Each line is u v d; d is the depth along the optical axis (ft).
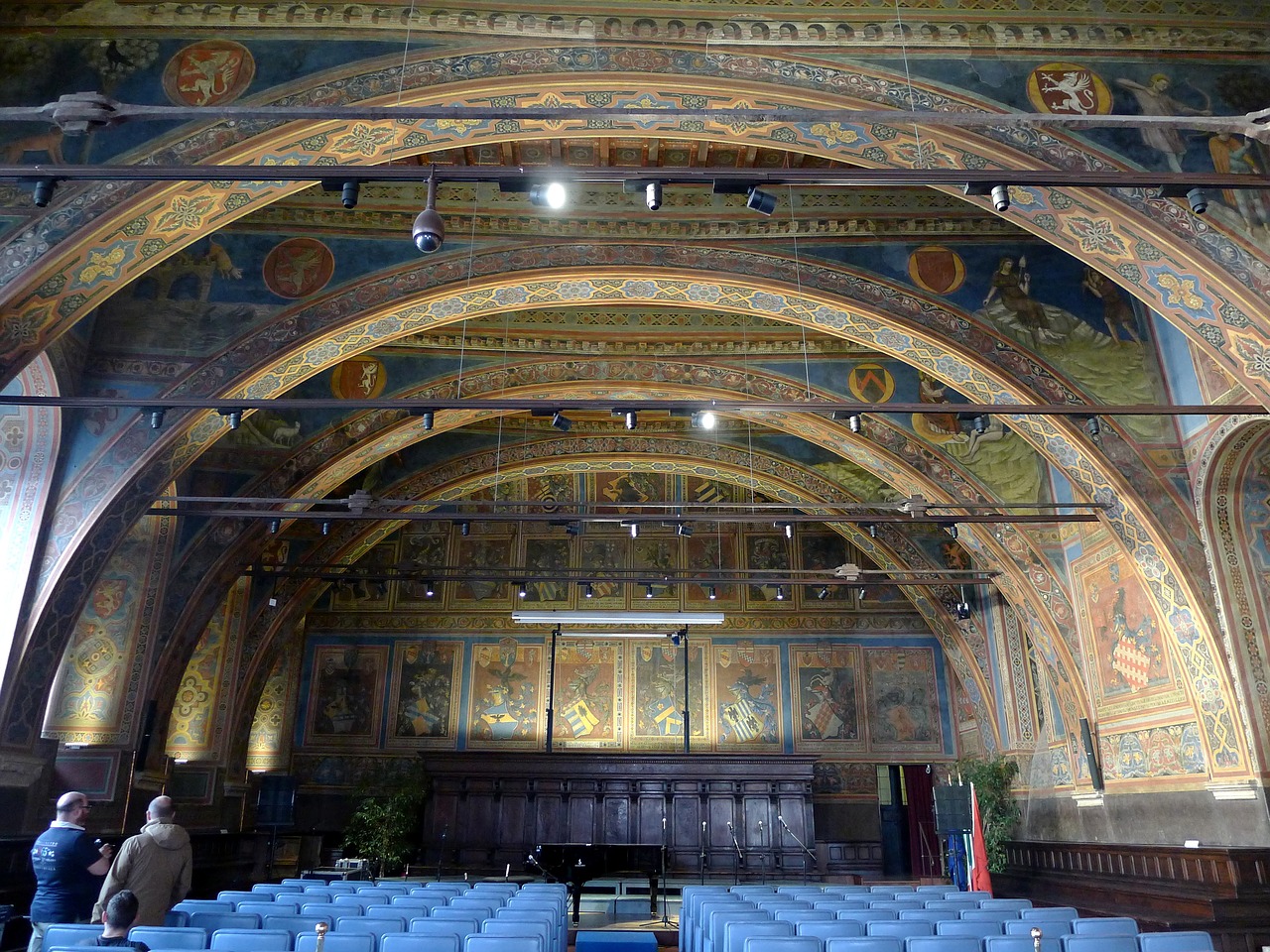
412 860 84.64
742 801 84.84
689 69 35.40
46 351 44.32
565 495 97.71
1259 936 41.81
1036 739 72.49
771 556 97.86
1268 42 36.35
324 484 65.10
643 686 94.38
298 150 35.37
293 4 35.42
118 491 48.03
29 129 33.30
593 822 84.43
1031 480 62.90
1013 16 36.42
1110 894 54.24
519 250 49.83
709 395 63.57
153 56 34.58
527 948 23.75
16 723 45.57
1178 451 48.78
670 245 49.90
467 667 95.45
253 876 74.64
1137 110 35.70
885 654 95.20
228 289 49.49
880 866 87.20
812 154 38.34
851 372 62.80
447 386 62.28
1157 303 37.70
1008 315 49.90
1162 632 49.75
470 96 35.37
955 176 25.91
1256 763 44.24
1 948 40.88
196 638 62.49
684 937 45.68
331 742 93.15
